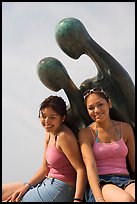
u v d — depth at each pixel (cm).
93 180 404
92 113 436
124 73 448
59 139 429
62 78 453
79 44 442
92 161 418
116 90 458
